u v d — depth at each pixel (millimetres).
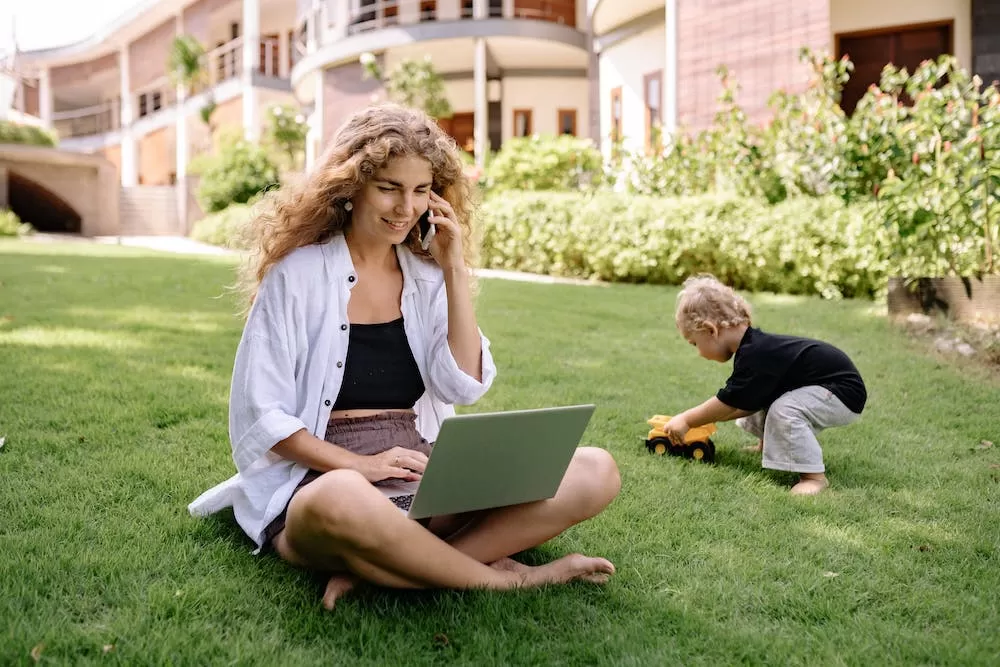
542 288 8734
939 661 1766
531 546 2123
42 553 2145
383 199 2100
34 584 1965
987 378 4633
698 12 11992
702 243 8922
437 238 2273
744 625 1929
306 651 1735
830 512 2703
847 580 2176
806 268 8148
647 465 3174
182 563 2129
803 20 10898
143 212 25062
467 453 1809
